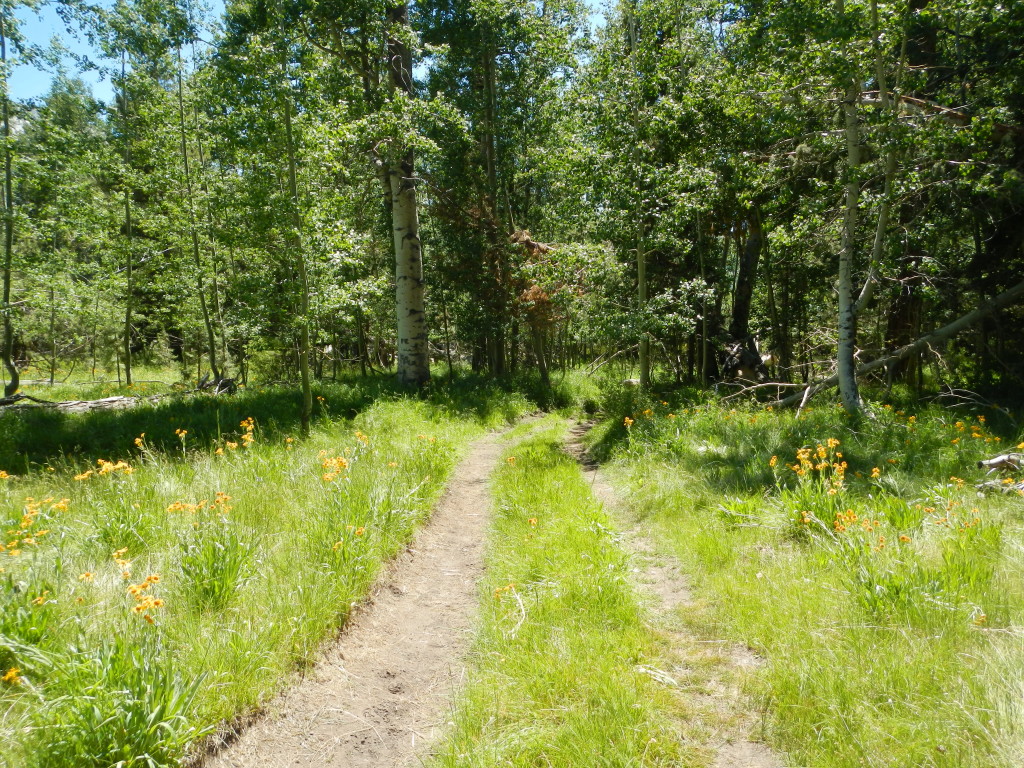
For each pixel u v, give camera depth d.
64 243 20.19
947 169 9.80
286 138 8.95
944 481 5.91
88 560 4.17
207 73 9.18
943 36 11.52
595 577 4.43
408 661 3.82
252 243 9.36
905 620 3.44
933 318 12.03
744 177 11.59
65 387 18.77
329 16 12.34
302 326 9.41
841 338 9.88
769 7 9.93
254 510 5.39
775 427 8.58
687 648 3.67
